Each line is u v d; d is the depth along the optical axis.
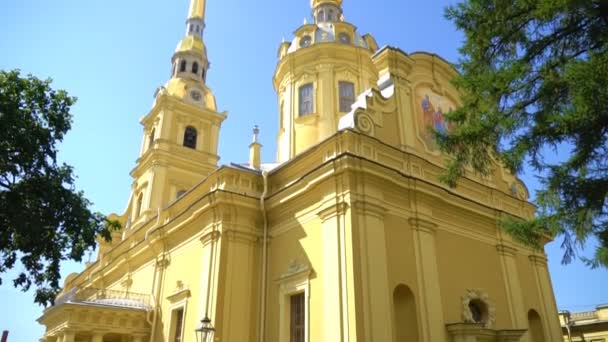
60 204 12.30
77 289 25.22
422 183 17.30
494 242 20.05
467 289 17.75
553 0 8.42
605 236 9.18
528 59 9.38
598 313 35.53
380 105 18.61
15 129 11.48
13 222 11.48
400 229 16.52
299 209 17.62
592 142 8.65
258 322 17.39
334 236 15.46
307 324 15.62
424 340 15.25
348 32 28.28
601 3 8.32
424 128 19.97
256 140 22.11
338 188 15.93
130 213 33.97
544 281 21.33
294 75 26.89
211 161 34.25
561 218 9.34
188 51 38.00
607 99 8.10
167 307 20.70
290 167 18.75
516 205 21.94
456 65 10.50
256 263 18.38
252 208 18.83
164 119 33.62
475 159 10.57
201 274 18.56
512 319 18.75
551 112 9.16
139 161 33.81
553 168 9.34
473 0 9.77
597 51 8.48
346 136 16.61
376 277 14.80
